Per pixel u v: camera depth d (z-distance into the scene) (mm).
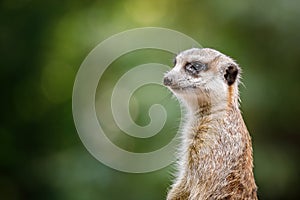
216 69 8555
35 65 17156
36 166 16500
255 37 14867
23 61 17078
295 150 15016
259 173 14547
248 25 14805
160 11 17094
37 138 16969
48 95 17281
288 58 14734
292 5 14453
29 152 16875
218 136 8219
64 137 16672
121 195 14609
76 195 14992
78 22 17297
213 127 8297
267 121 14672
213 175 8086
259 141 14812
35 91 17312
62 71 17281
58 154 16203
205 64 8586
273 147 14852
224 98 8438
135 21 17078
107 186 14789
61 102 17172
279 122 14773
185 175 8359
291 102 14750
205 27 15430
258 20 14641
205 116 8492
